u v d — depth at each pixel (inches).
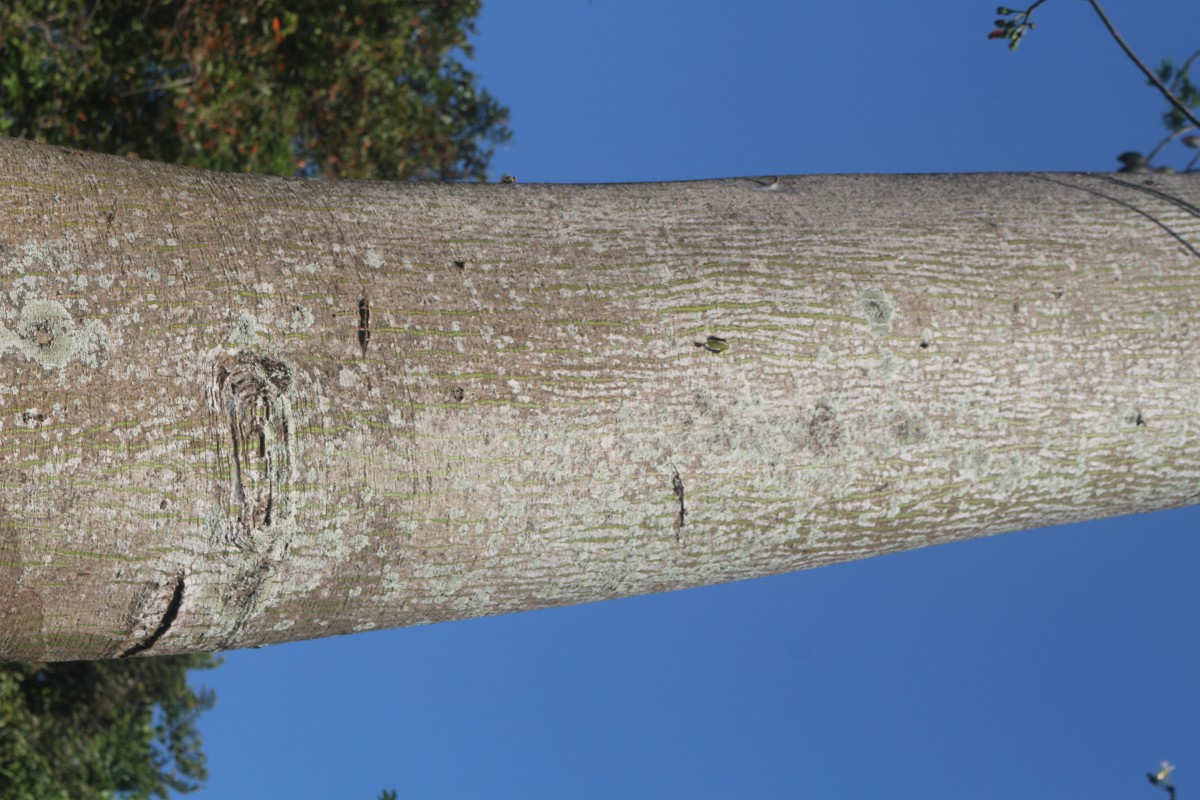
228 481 111.9
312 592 115.9
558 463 116.6
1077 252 127.6
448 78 468.8
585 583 121.6
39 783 396.5
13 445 108.7
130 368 110.7
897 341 122.0
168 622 114.3
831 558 126.6
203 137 357.1
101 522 110.4
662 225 123.5
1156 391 126.7
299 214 117.7
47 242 111.5
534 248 120.0
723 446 118.9
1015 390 124.0
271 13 358.6
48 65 321.7
